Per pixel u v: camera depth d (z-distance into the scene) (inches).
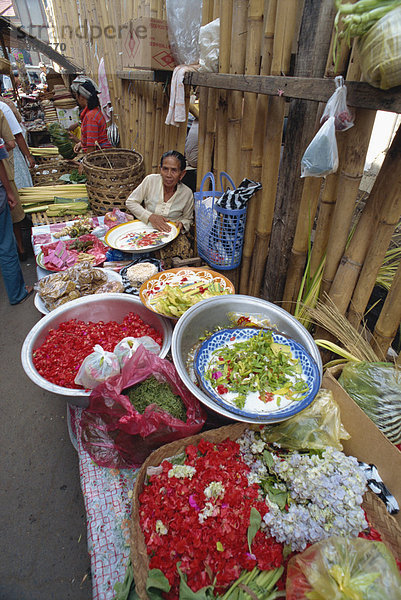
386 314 63.8
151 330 78.2
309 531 42.7
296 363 57.6
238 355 59.3
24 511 77.0
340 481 46.5
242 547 43.6
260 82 68.3
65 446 89.7
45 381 62.6
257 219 88.6
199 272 86.0
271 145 75.0
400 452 45.5
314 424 53.3
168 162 105.0
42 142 293.7
